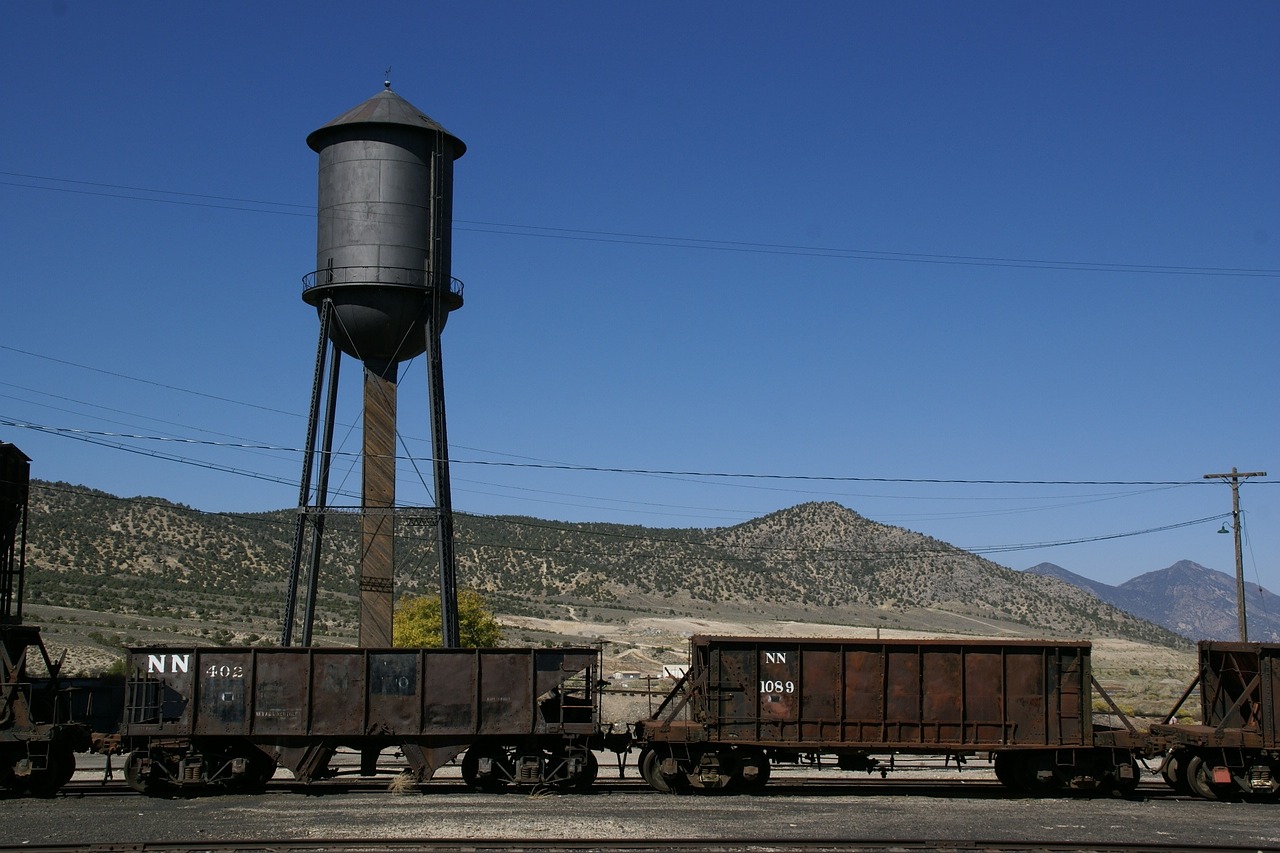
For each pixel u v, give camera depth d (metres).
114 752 28.16
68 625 80.56
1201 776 29.11
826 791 29.27
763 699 29.02
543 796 27.64
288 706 28.44
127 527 128.38
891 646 29.38
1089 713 29.31
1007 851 21.52
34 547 114.44
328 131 40.88
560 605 140.12
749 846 21.55
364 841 21.34
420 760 28.75
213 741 28.48
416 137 41.03
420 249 40.53
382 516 39.97
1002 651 29.52
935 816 25.11
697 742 28.61
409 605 70.25
